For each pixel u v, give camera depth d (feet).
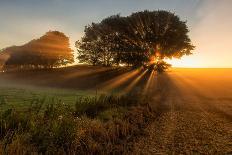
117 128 52.19
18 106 80.64
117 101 86.38
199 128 66.64
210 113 95.09
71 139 40.63
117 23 307.78
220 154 45.24
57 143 39.63
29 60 405.18
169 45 281.74
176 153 45.55
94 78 293.43
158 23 283.38
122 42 309.01
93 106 69.15
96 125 50.39
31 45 406.82
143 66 306.35
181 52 286.66
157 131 61.67
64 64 413.80
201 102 133.49
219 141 53.72
